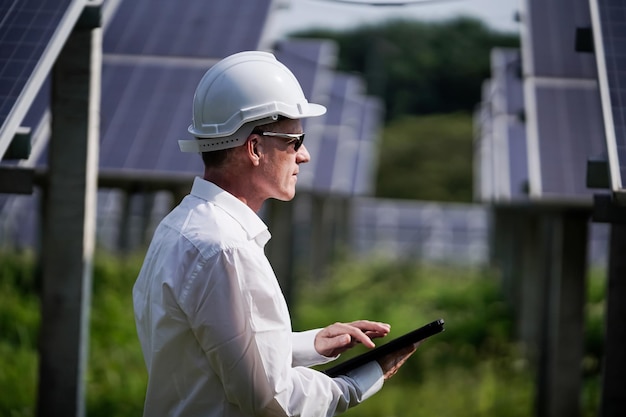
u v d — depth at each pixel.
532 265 15.29
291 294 15.62
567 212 10.51
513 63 13.38
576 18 11.59
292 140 4.40
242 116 4.31
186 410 4.24
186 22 11.65
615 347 7.73
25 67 5.81
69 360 7.51
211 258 4.13
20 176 6.89
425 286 23.88
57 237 7.43
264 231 4.32
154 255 4.31
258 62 4.43
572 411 10.69
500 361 14.97
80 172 7.38
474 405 12.34
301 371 4.27
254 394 4.10
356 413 11.71
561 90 10.43
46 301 7.48
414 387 13.25
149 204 19.94
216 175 4.39
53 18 6.23
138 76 10.85
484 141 22.31
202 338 4.13
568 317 10.64
